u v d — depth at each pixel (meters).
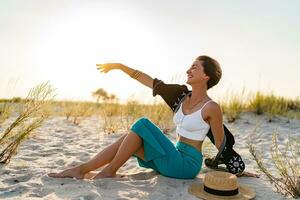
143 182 4.12
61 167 4.80
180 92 4.50
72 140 6.84
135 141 4.14
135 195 3.74
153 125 4.20
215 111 4.14
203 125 4.20
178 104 4.44
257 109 10.41
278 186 4.25
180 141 4.35
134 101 9.96
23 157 5.21
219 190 3.74
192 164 4.23
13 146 5.00
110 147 4.24
